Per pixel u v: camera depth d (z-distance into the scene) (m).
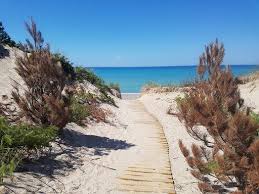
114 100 11.44
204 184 3.64
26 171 3.87
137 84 38.78
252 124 3.06
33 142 4.17
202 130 6.51
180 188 4.00
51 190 3.55
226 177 3.54
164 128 7.60
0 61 8.52
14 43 10.12
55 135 4.84
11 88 7.16
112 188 3.86
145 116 9.06
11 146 4.03
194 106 3.80
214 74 4.23
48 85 5.50
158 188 3.89
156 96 13.34
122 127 7.41
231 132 3.09
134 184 3.99
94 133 6.44
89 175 4.17
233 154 3.14
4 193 3.17
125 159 4.95
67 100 5.75
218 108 3.54
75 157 4.74
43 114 5.33
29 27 5.59
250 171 2.98
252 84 11.27
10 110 5.87
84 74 11.44
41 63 5.45
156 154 5.29
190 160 3.69
